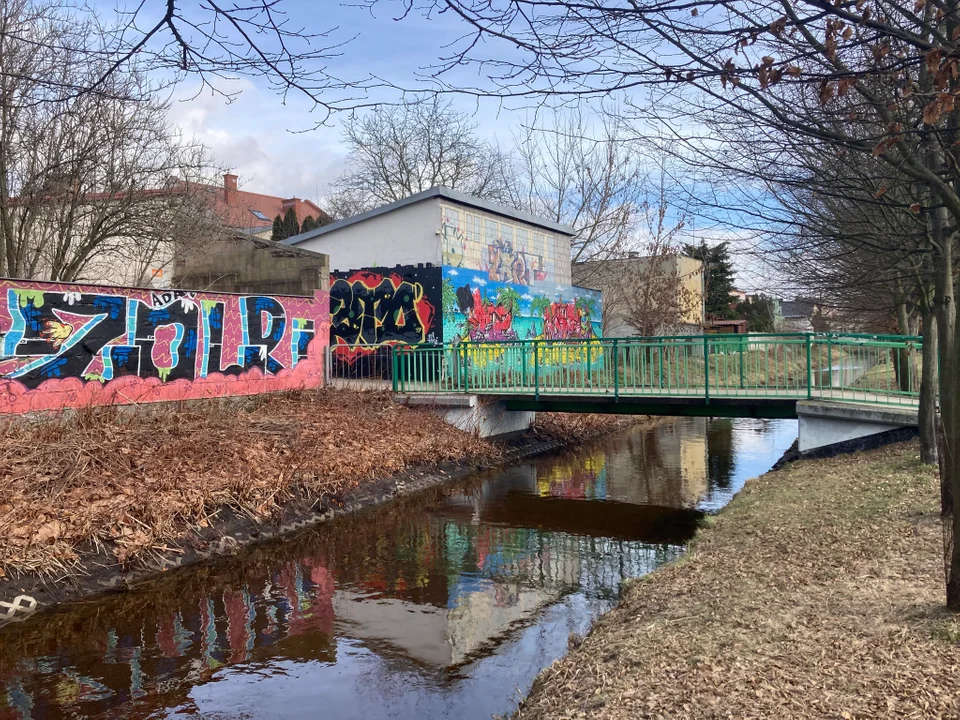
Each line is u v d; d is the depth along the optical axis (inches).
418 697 228.2
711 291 1712.6
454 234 770.8
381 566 372.5
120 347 472.7
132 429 427.2
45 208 520.4
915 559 249.0
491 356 720.3
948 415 234.2
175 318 511.2
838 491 367.9
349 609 310.3
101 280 713.0
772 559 272.8
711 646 191.0
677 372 586.6
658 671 181.8
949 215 301.6
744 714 154.7
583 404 644.1
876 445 481.4
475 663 253.4
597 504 522.0
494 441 681.0
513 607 312.3
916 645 177.5
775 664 176.6
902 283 493.7
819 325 1047.6
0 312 407.2
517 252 891.4
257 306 581.9
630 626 229.6
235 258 714.8
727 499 536.1
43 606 290.8
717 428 996.6
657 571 297.1
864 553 263.9
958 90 136.4
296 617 300.2
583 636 266.5
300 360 628.1
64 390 439.2
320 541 416.5
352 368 772.6
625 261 1282.0
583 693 184.1
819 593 228.1
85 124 509.4
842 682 164.4
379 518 474.0
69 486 346.6
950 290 282.4
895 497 334.3
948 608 193.6
